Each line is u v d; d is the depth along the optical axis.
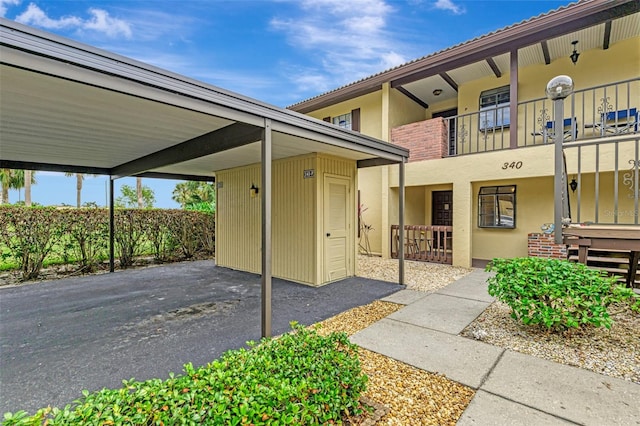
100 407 1.39
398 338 3.45
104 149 5.25
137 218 8.65
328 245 6.15
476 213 8.31
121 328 3.78
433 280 6.32
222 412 1.41
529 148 6.58
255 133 3.53
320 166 5.95
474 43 7.02
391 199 8.88
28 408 2.25
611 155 5.72
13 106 3.13
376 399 2.33
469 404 2.26
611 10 5.59
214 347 3.26
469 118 8.66
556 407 2.22
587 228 3.79
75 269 7.71
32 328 3.79
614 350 3.10
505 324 3.83
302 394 1.66
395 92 9.30
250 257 7.38
